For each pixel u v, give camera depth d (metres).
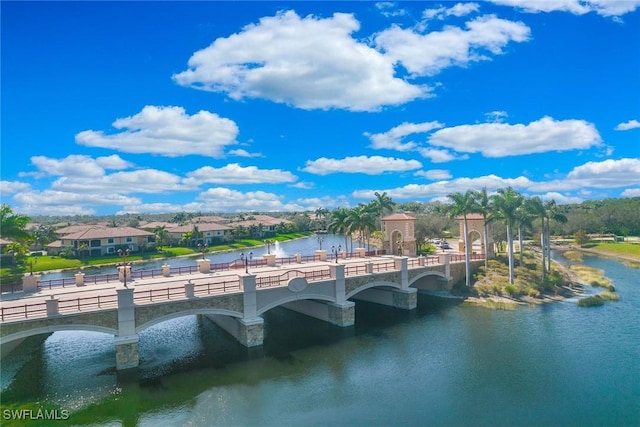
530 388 30.30
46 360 36.31
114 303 34.47
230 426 25.88
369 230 79.25
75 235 106.69
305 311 51.00
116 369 33.12
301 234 185.00
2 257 85.62
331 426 25.78
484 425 25.73
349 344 39.81
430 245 95.81
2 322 29.14
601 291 59.25
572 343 38.75
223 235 141.12
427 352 37.44
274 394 29.98
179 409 27.94
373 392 30.14
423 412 27.34
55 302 30.94
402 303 51.94
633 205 146.25
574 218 135.50
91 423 26.17
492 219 59.06
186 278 46.44
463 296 56.88
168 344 40.44
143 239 116.00
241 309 38.62
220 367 34.69
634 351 36.56
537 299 54.44
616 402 28.05
